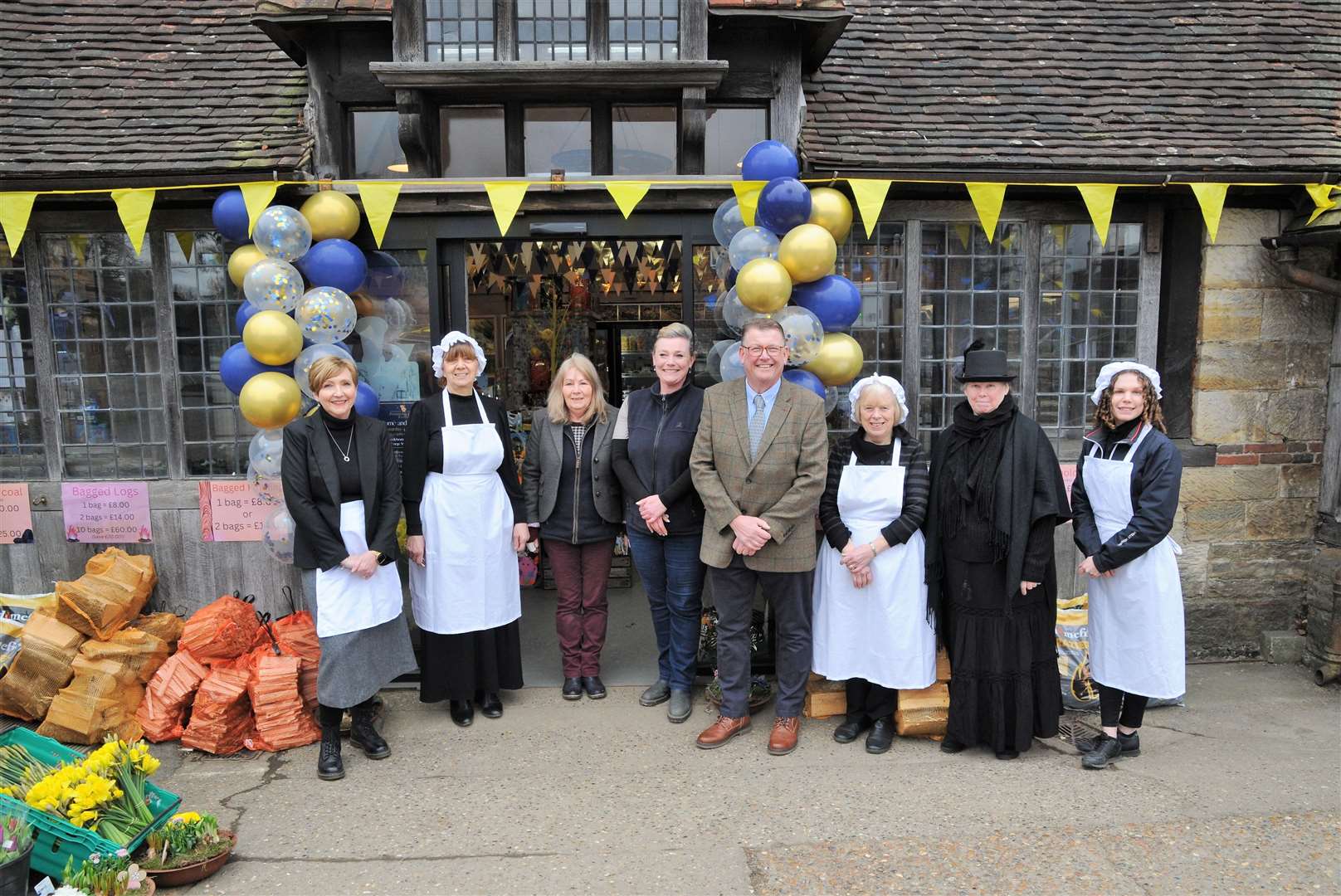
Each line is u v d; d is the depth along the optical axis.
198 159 4.16
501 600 3.95
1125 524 3.49
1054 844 3.01
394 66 4.04
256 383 3.89
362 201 4.21
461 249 4.43
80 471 4.63
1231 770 3.52
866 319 4.62
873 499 3.66
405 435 4.08
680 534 3.89
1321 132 4.51
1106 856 2.93
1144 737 3.85
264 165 4.09
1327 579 4.51
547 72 4.08
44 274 4.51
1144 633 3.49
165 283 4.52
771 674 4.45
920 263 4.59
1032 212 4.57
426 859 2.97
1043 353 4.68
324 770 3.52
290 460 3.49
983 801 3.29
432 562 3.85
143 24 4.96
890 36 5.02
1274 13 5.23
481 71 4.07
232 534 4.57
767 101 4.48
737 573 3.65
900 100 4.65
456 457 3.81
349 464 3.57
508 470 4.02
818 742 3.81
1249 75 4.87
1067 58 4.95
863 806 3.28
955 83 4.77
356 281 4.12
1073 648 4.14
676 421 3.87
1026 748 3.56
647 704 4.18
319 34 4.32
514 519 4.04
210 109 4.50
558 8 4.20
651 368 7.17
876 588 3.65
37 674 3.86
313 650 3.97
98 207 4.44
